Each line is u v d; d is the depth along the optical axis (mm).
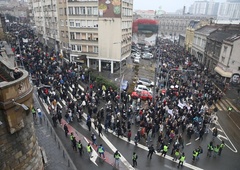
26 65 33750
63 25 47750
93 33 41500
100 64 43062
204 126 20609
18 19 120438
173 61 46375
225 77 39000
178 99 25844
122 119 21969
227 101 30281
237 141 20750
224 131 22469
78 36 43250
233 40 37219
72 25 42938
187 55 57406
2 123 8062
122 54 42688
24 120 9148
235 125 23875
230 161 17719
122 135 20016
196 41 61500
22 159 9312
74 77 31359
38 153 10898
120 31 39531
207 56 50719
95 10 39625
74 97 26125
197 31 61250
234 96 32500
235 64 38281
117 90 28438
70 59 45500
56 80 28766
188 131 20188
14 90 8125
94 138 18219
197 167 16719
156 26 76875
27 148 9578
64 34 48438
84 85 31469
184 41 77062
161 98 26359
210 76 39469
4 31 45688
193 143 19812
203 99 27375
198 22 69938
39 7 64000
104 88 28312
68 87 28984
